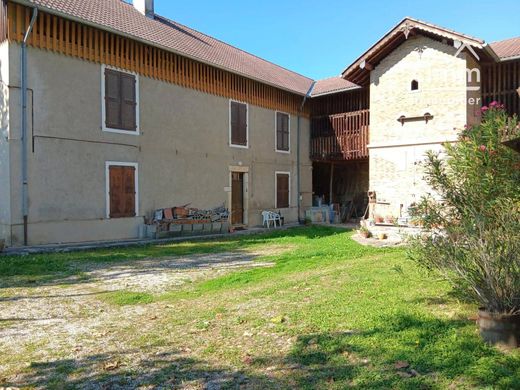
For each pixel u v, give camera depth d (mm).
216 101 16859
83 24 12414
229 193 17312
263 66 21609
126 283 7621
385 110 15812
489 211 4805
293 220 20672
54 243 11766
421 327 4285
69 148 12156
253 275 7922
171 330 4848
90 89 12672
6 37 11062
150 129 14328
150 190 14305
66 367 3887
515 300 3848
